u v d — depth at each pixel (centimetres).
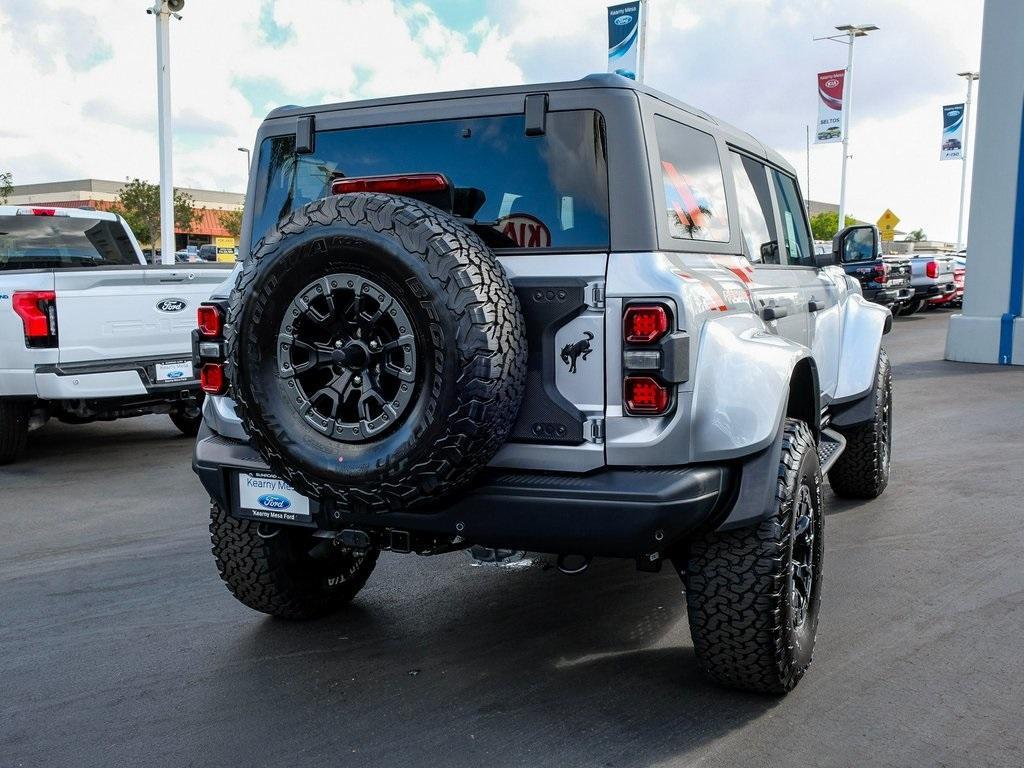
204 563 515
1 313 730
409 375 290
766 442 317
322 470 301
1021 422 894
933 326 2106
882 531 549
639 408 296
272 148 377
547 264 309
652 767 293
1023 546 514
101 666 378
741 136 438
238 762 301
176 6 1577
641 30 2186
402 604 444
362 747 309
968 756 297
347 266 294
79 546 552
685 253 327
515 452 310
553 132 321
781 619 323
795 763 294
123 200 5616
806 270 514
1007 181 1355
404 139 347
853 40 3566
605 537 299
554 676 361
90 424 1018
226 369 317
